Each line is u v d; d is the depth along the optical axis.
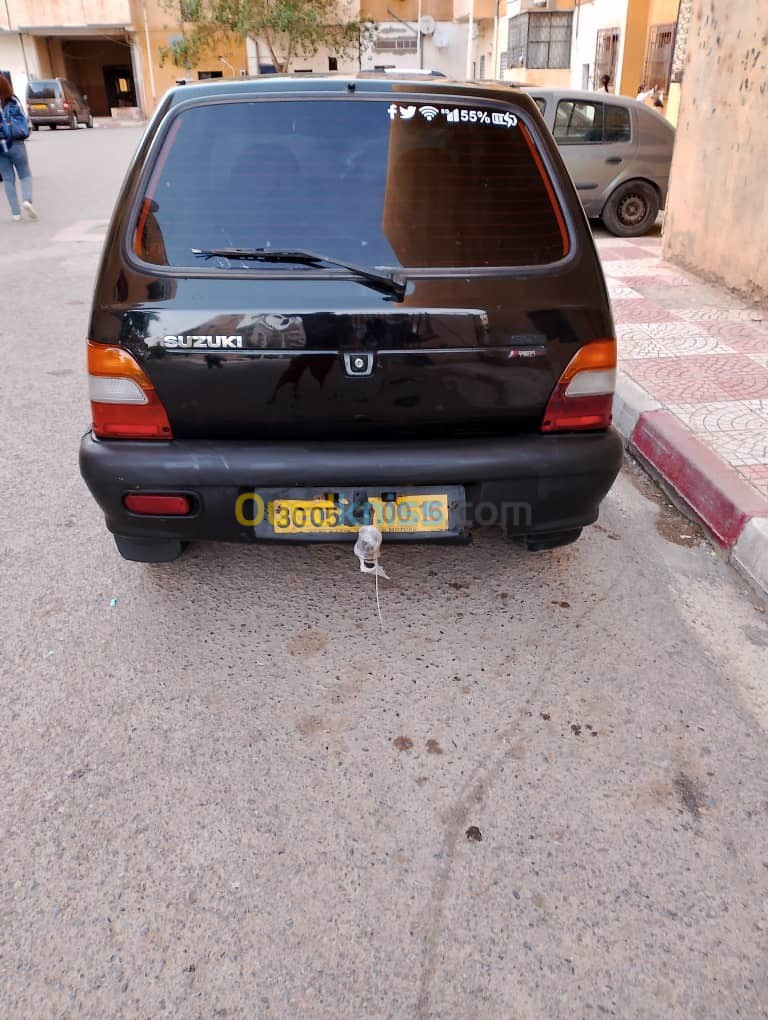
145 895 1.99
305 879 2.04
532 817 2.22
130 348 2.50
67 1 35.03
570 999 1.78
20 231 10.85
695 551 3.56
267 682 2.72
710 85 7.05
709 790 2.31
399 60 33.28
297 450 2.59
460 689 2.69
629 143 9.47
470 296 2.53
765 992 1.80
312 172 2.61
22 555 3.45
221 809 2.23
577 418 2.70
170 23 35.25
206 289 2.49
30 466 4.27
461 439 2.67
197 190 2.59
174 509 2.62
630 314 6.41
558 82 21.09
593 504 2.79
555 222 2.67
